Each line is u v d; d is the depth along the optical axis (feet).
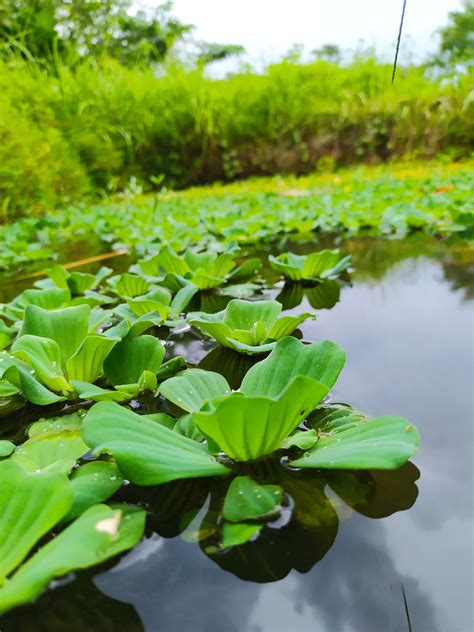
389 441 0.60
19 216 4.09
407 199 3.37
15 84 5.06
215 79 6.97
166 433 0.67
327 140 6.77
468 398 0.82
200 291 1.77
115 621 0.43
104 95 6.05
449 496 0.58
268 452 0.64
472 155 6.28
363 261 2.05
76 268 2.38
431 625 0.42
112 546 0.48
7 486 0.53
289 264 1.84
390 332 1.16
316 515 0.55
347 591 0.45
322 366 0.77
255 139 6.72
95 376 0.93
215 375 0.88
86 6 7.25
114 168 5.89
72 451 0.69
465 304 1.34
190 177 6.63
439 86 6.72
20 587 0.38
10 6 6.44
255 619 0.43
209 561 0.49
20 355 0.89
